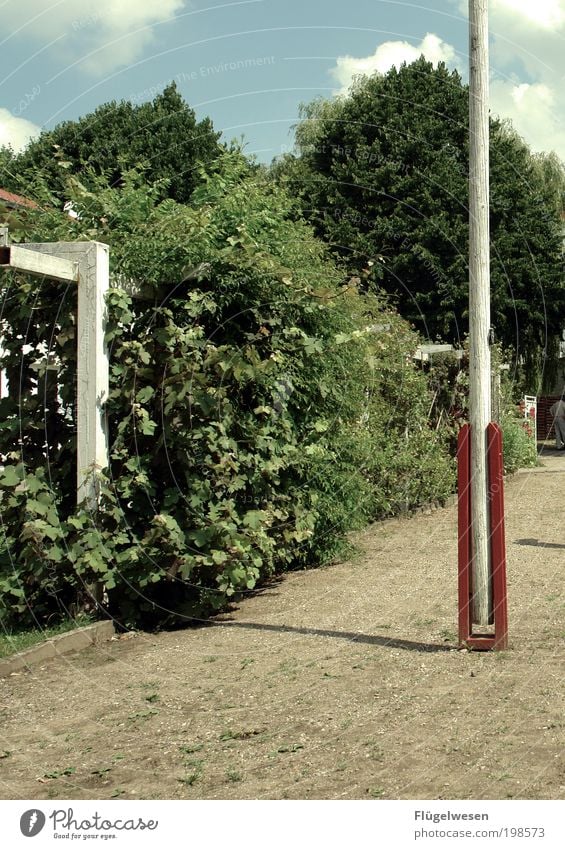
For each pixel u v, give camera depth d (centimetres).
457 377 1479
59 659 568
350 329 828
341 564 871
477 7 569
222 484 658
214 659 554
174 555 631
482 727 411
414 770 367
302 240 832
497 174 2520
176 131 2044
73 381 658
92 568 627
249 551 661
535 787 345
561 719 416
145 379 658
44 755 406
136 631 636
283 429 729
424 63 2469
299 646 575
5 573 624
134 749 409
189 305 664
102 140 1931
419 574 806
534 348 2694
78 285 638
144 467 647
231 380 682
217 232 704
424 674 500
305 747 400
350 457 878
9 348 659
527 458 1969
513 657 525
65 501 652
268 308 721
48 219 697
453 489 1416
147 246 675
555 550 908
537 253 2572
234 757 393
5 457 661
